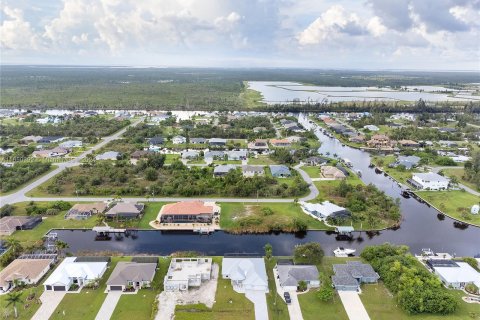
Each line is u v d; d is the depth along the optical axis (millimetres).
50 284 83125
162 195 142000
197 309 78000
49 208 126000
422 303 77125
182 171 165750
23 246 102875
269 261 97688
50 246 103125
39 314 75875
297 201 136000
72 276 86562
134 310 77688
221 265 94938
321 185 155250
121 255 101062
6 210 121625
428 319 75750
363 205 130250
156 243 110125
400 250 97000
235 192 142125
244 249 106625
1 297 81562
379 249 97812
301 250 95250
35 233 111688
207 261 95125
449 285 86750
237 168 174125
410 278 83438
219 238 113500
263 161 190000
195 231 116062
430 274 86562
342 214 122062
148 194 141375
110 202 133875
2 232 109750
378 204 132500
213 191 144500
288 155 187750
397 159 197250
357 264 91875
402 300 78812
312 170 176750
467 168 176375
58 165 178375
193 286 85938
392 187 160625
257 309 78562
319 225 119750
